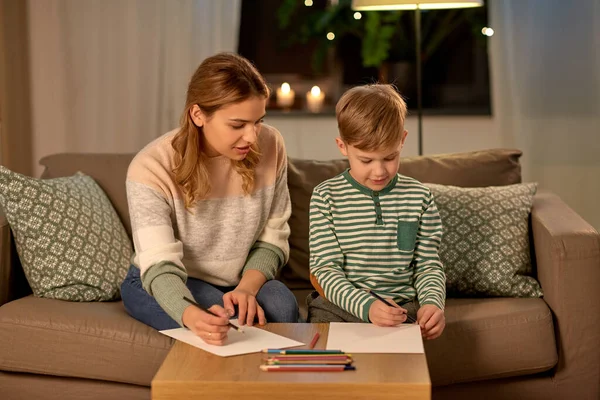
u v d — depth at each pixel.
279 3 3.79
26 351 1.97
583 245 2.03
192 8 3.37
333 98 3.78
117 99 3.42
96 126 3.45
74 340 1.95
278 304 1.90
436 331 1.72
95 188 2.39
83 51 3.42
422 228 1.98
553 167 3.39
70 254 2.17
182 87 3.38
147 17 3.37
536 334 2.02
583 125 3.34
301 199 2.45
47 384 2.00
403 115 1.90
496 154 2.58
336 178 2.03
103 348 1.94
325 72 3.79
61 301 2.12
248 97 1.78
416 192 1.99
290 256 2.43
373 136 1.82
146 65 3.40
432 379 1.98
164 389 1.37
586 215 3.38
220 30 3.38
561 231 2.08
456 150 3.57
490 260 2.21
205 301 1.91
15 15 3.42
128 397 1.97
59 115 3.46
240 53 3.81
